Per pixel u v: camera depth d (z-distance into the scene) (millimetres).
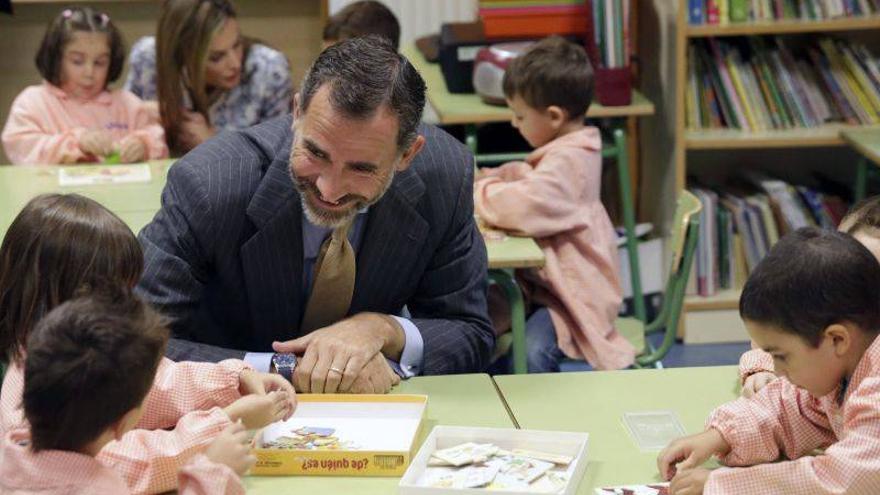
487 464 1769
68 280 1769
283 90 4039
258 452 1778
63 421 1449
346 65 1875
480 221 3203
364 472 1777
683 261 3078
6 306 1780
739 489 1641
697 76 4387
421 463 1758
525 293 3254
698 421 1965
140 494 1696
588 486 1737
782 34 4578
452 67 4180
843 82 4383
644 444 1877
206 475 1561
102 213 1828
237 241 2139
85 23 3791
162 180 3490
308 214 2010
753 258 4457
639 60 4684
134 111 3939
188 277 2135
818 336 1616
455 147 2320
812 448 1817
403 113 1904
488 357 2357
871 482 1563
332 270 2174
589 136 3295
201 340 2277
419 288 2334
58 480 1456
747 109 4387
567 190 3174
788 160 4758
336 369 2027
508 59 3928
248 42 4062
